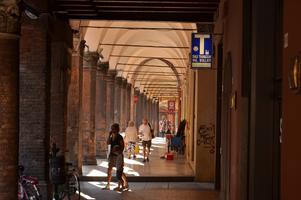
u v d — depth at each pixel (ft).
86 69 89.35
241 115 33.71
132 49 141.38
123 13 57.00
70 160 71.26
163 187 64.64
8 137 37.32
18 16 37.19
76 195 56.34
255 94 30.07
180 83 164.04
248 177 31.71
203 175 70.64
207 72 70.54
